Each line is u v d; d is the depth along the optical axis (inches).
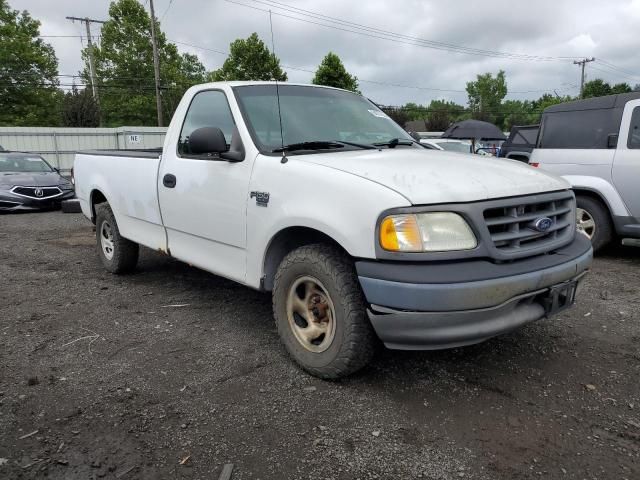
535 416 114.0
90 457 100.7
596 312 180.2
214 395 123.7
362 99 191.0
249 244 143.6
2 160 531.8
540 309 120.4
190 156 170.4
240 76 888.3
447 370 135.3
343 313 120.1
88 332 164.7
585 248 133.6
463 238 109.7
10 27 1539.1
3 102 1573.6
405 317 108.4
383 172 119.6
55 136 946.1
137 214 199.5
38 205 478.0
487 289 107.0
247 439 106.3
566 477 94.3
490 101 3213.6
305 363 131.8
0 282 224.1
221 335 161.3
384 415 114.4
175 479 94.5
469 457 99.9
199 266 169.9
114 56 1786.4
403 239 107.8
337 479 94.3
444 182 115.5
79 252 289.1
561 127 277.3
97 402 120.8
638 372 134.6
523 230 120.2
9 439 106.3
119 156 210.5
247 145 145.3
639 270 239.5
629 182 245.8
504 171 131.5
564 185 136.6
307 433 108.0
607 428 109.3
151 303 193.5
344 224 115.2
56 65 1651.1
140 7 1790.1
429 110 2340.1
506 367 137.3
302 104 166.1
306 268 126.6
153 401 121.3
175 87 1839.3
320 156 136.2
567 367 137.4
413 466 97.5
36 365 140.8
